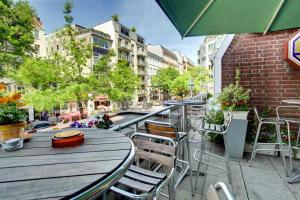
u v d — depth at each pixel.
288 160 3.05
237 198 2.10
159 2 1.47
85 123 3.42
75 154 1.15
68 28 13.76
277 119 2.99
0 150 1.24
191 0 1.56
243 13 1.77
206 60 34.88
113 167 0.96
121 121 5.52
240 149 3.13
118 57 30.14
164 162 1.50
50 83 12.72
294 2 1.62
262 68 3.61
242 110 3.11
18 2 11.01
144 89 40.19
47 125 13.95
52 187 0.77
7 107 1.33
